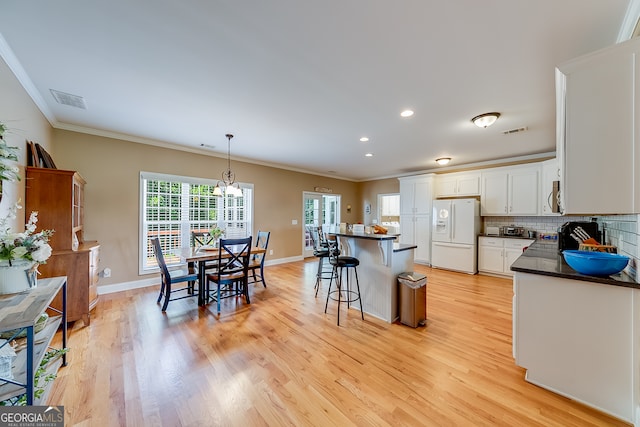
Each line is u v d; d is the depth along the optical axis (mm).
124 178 3910
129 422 1474
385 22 1577
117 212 3852
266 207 5902
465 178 5559
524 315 1842
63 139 3406
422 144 4262
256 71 2141
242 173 5465
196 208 4777
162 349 2271
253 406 1611
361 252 3211
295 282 4527
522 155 4941
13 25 1595
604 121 1403
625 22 1525
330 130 3586
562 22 1557
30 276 1530
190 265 3625
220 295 3490
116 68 2104
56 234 2658
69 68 2104
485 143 4168
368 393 1735
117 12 1497
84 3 1430
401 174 7195
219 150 4762
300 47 1829
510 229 5027
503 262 4832
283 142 4203
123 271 3924
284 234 6277
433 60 1978
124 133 3785
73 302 2666
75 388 1753
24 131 2354
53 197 2643
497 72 2131
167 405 1610
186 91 2484
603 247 2166
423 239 5980
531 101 2656
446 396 1707
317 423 1482
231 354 2201
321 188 7152
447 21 1564
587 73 1438
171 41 1765
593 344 1599
